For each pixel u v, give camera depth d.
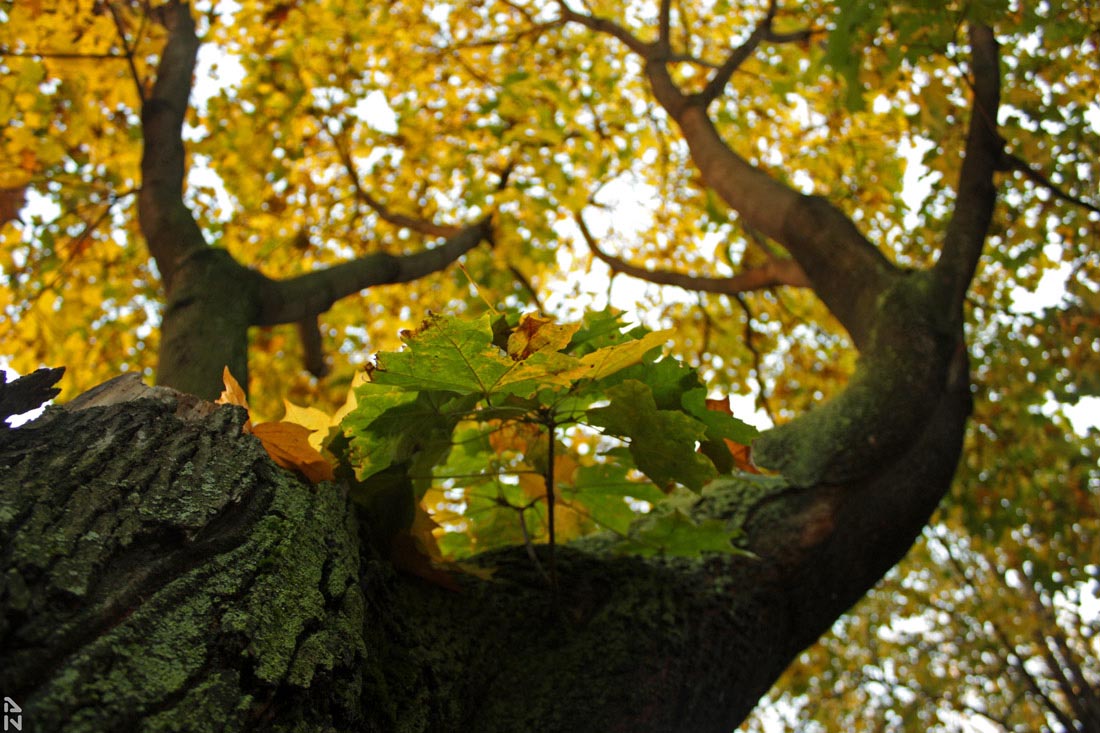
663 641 1.32
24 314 3.62
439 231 4.20
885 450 1.81
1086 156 2.96
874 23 2.56
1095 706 8.80
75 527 0.70
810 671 6.61
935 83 2.99
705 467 1.16
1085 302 3.37
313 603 0.81
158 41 2.71
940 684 9.62
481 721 1.12
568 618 1.31
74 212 3.16
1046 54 2.83
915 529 1.86
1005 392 3.62
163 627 0.65
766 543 1.65
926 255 4.08
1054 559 3.55
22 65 2.58
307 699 0.73
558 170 4.52
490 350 0.93
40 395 0.88
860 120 4.36
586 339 1.21
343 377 4.10
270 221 4.39
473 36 4.54
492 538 1.53
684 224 5.43
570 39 4.78
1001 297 4.20
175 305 1.84
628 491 1.43
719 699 1.38
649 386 1.16
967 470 3.60
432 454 1.18
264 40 3.90
